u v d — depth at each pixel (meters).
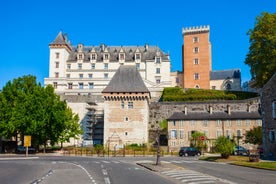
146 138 67.94
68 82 93.62
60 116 57.66
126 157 46.31
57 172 22.59
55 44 95.62
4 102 58.31
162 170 23.98
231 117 66.88
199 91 83.81
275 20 59.06
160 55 95.75
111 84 71.00
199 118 68.12
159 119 77.94
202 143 63.31
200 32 102.62
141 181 17.67
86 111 81.88
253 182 17.25
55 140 59.09
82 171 23.36
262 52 59.47
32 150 58.78
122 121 68.50
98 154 51.31
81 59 97.00
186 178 19.22
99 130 82.06
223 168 26.41
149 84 89.38
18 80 61.84
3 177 19.56
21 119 55.44
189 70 102.25
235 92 81.19
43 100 57.56
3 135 57.31
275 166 25.52
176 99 82.25
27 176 20.09
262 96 38.44
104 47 100.88
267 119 37.19
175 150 62.44
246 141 54.28
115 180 17.98
